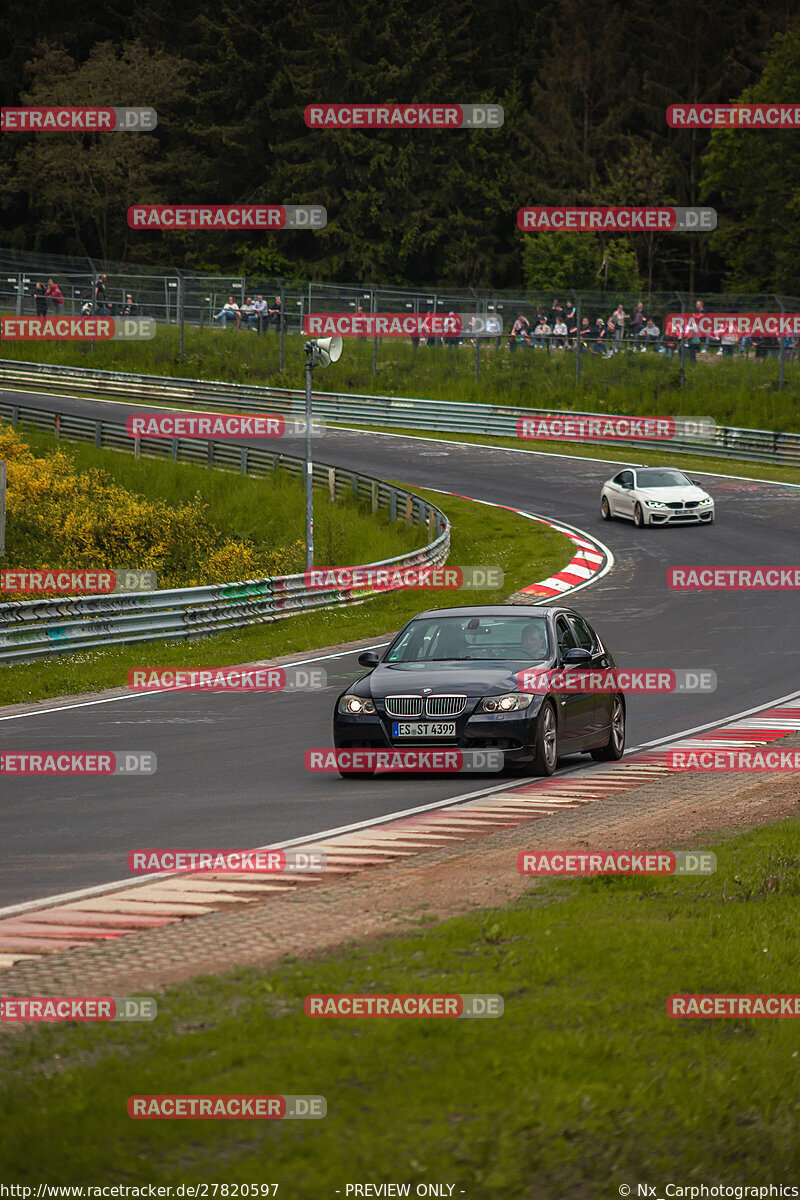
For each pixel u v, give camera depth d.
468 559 129.50
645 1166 14.80
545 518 147.25
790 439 176.38
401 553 130.75
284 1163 14.38
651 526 139.00
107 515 136.38
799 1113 16.31
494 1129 15.14
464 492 164.12
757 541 128.88
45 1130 15.03
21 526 136.62
